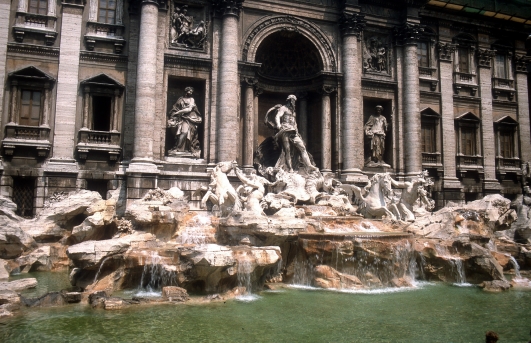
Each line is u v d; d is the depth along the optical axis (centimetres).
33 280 1720
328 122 3044
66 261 2114
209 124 2759
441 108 3444
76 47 2622
